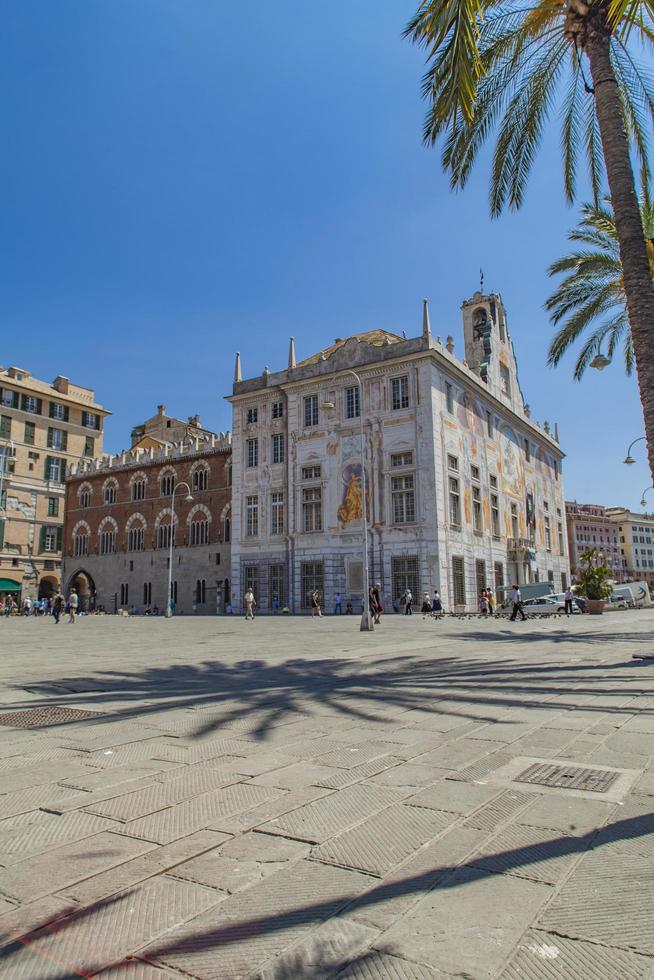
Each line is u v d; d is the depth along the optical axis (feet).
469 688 31.68
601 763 17.71
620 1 35.04
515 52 50.26
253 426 172.04
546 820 13.34
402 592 139.23
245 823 13.44
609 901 9.82
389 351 147.54
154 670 41.04
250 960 8.45
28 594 233.35
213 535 195.72
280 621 119.44
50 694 30.94
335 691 31.27
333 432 155.02
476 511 161.27
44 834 12.94
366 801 14.76
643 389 38.88
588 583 130.31
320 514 155.22
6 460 232.12
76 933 9.21
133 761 18.44
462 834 12.67
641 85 52.75
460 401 157.69
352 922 9.36
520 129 55.06
